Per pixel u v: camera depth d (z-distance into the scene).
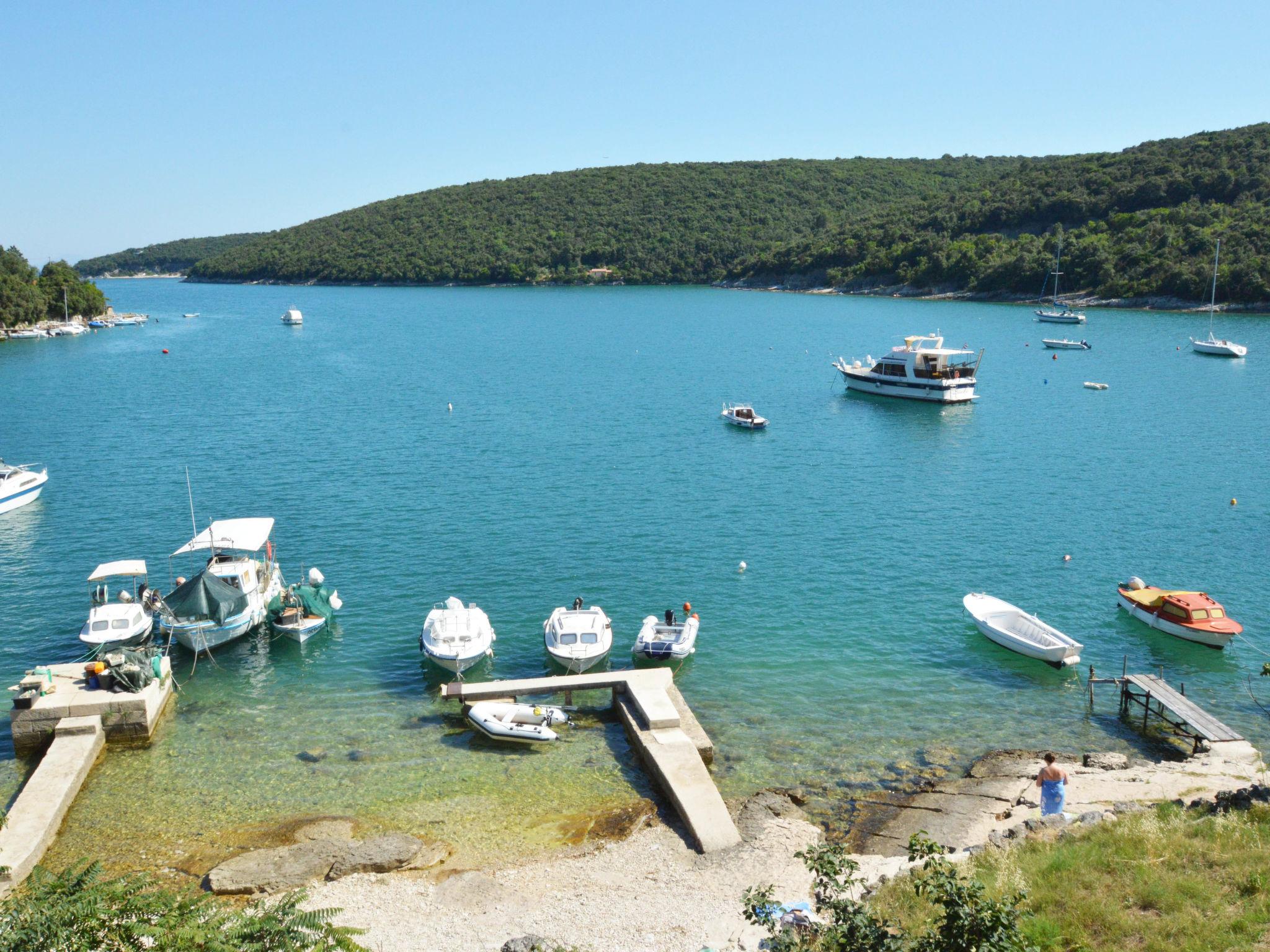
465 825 24.53
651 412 87.81
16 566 45.47
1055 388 101.44
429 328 179.62
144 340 160.88
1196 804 21.44
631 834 23.95
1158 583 43.44
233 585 38.09
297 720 30.72
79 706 28.66
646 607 40.28
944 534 50.88
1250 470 64.94
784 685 33.22
